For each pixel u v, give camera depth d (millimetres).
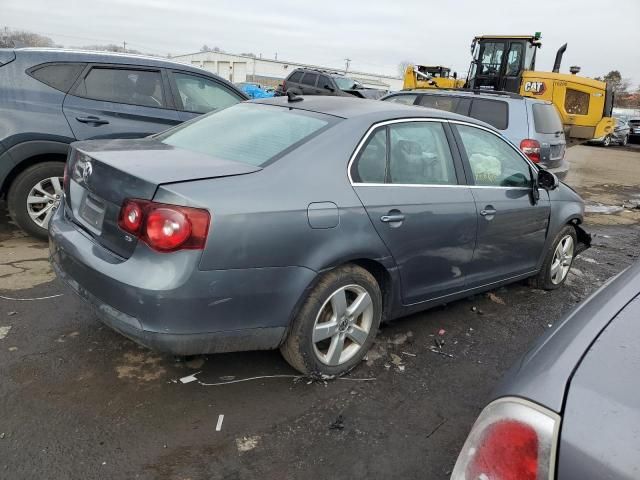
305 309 2938
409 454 2666
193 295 2521
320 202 2885
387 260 3244
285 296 2799
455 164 3799
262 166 2883
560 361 1452
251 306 2709
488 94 8734
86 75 5148
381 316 3441
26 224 4949
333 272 3025
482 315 4457
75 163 3178
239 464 2492
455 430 2887
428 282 3633
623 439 1197
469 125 4035
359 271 3139
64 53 5094
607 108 14188
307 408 2943
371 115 3377
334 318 3096
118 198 2674
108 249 2758
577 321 1668
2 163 4703
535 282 5074
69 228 3084
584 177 14852
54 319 3625
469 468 1390
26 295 3939
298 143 3070
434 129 3744
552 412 1306
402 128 3504
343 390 3146
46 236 5055
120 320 2607
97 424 2656
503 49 14219
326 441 2701
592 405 1282
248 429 2729
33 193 4930
